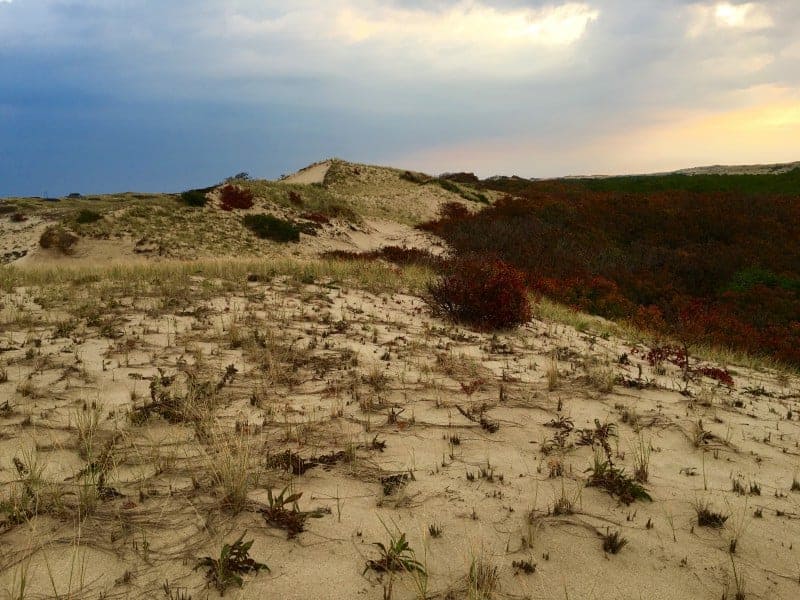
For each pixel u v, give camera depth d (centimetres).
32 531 233
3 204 2938
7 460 297
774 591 223
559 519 268
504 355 611
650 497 296
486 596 208
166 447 326
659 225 2181
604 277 1611
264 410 396
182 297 773
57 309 678
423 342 629
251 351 534
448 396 445
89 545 228
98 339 546
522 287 804
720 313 1346
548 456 345
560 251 1883
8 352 486
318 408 405
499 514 271
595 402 460
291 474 301
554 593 214
